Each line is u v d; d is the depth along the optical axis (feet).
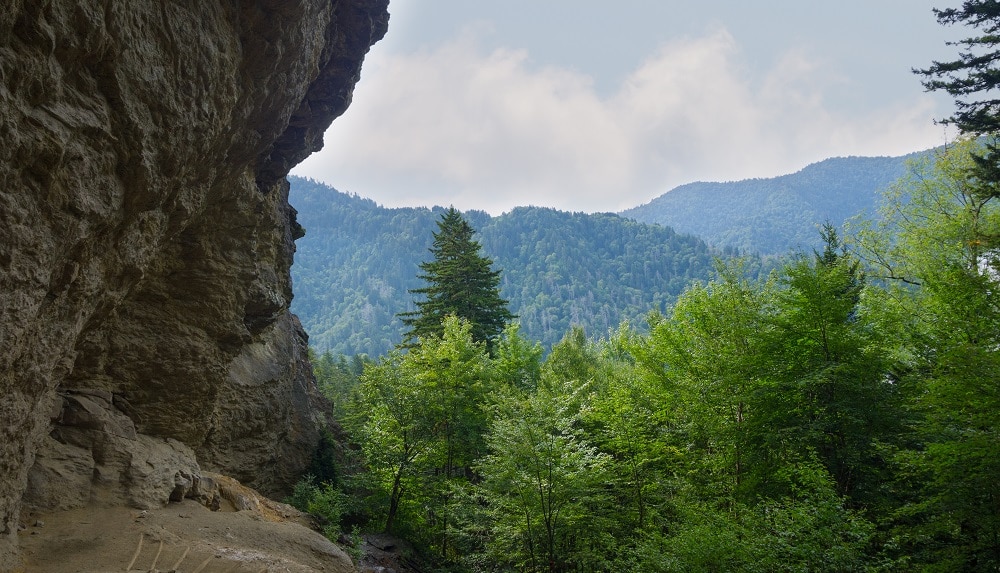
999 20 53.93
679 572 39.34
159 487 38.29
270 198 60.49
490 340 118.83
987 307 43.39
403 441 72.13
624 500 62.75
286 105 44.42
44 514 31.40
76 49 22.74
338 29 52.19
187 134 30.99
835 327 49.88
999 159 56.59
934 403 39.78
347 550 53.47
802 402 50.67
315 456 78.89
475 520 62.69
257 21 34.83
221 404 59.62
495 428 59.57
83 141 24.41
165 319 45.70
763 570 35.68
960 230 70.33
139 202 29.89
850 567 33.60
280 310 65.62
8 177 20.77
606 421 65.16
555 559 57.06
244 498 47.60
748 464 52.29
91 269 28.58
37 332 25.53
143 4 25.84
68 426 36.50
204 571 29.78
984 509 37.09
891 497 44.86
